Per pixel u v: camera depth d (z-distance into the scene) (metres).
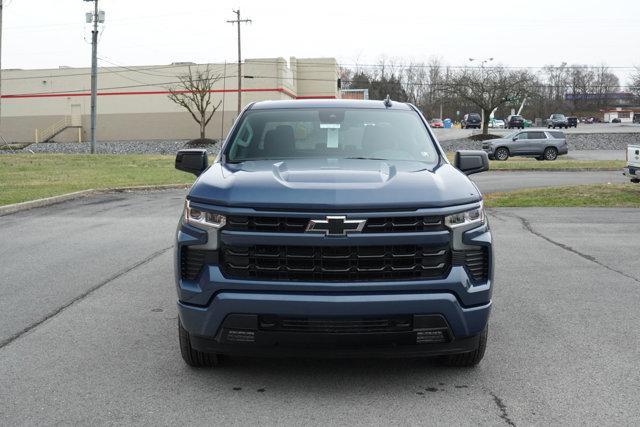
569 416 3.97
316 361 4.97
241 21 66.31
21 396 4.28
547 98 136.88
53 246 10.16
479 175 29.05
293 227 4.09
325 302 4.00
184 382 4.53
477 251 4.32
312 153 5.35
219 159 5.32
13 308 6.52
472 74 65.62
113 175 26.14
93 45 47.47
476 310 4.21
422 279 4.12
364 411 4.04
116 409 4.06
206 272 4.18
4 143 72.00
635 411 4.05
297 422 3.87
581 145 55.44
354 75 131.62
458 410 4.06
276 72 73.00
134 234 11.39
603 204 16.78
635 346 5.36
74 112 76.56
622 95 148.25
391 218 4.11
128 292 7.19
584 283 7.71
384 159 5.26
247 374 4.69
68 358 5.03
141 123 75.69
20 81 76.88
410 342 4.16
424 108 134.88
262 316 4.09
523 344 5.42
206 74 72.75
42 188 19.78
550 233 11.72
